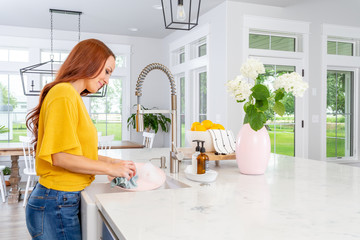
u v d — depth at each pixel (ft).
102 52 3.95
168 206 3.08
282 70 14.47
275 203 3.20
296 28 14.43
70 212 3.75
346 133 16.11
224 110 13.51
